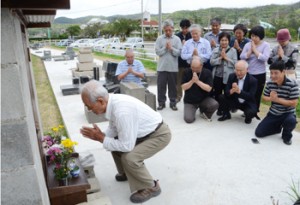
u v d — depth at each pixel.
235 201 2.59
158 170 3.17
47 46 35.91
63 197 2.35
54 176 2.47
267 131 3.95
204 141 3.92
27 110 1.46
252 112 4.44
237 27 5.06
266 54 4.57
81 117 5.15
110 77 7.03
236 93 4.48
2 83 1.27
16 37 1.52
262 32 4.56
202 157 3.45
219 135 4.12
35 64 15.19
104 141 2.39
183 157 3.46
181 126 4.53
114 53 18.88
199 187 2.82
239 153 3.53
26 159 1.38
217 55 4.90
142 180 2.52
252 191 2.73
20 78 1.31
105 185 2.89
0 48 1.24
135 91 4.90
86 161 2.88
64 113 5.41
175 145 3.80
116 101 2.31
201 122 4.70
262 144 3.78
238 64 4.32
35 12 2.17
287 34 4.49
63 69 12.41
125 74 5.37
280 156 3.43
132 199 2.59
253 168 3.16
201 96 4.65
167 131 2.57
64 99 6.56
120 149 2.36
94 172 3.11
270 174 3.03
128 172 2.51
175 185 2.86
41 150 2.50
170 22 5.11
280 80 3.65
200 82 4.48
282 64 3.61
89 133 2.45
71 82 8.98
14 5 1.32
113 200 2.64
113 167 3.27
